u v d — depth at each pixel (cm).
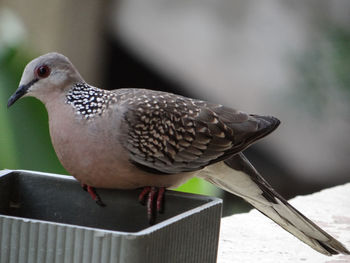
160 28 2250
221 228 950
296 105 1848
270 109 2086
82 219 711
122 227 709
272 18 2158
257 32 2161
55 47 2239
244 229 949
